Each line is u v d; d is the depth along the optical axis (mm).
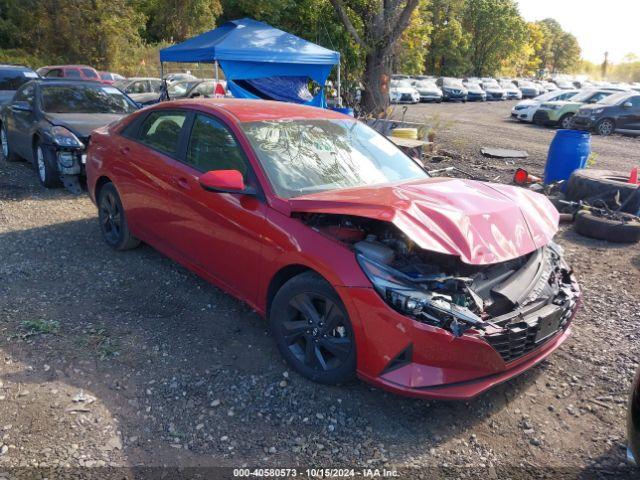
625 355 3791
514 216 3275
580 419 3109
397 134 11250
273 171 3564
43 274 4691
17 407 2916
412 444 2842
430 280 2855
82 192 7438
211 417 2949
